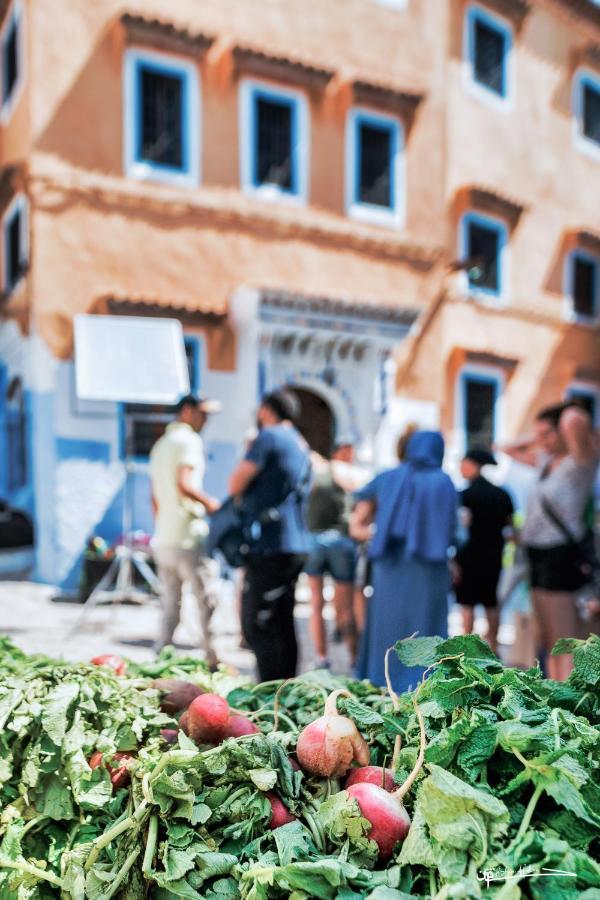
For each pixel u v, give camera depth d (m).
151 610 7.32
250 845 1.25
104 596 6.56
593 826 1.09
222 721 1.56
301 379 11.27
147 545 7.79
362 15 12.20
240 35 10.98
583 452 4.16
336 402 11.70
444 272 13.14
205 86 10.78
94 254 9.99
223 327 10.79
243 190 11.10
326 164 11.88
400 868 1.14
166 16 10.38
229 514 4.01
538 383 15.05
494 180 14.26
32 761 1.46
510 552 6.04
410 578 3.37
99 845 1.30
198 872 1.20
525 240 14.85
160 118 10.50
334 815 1.24
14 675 1.70
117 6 10.07
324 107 11.84
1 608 7.34
